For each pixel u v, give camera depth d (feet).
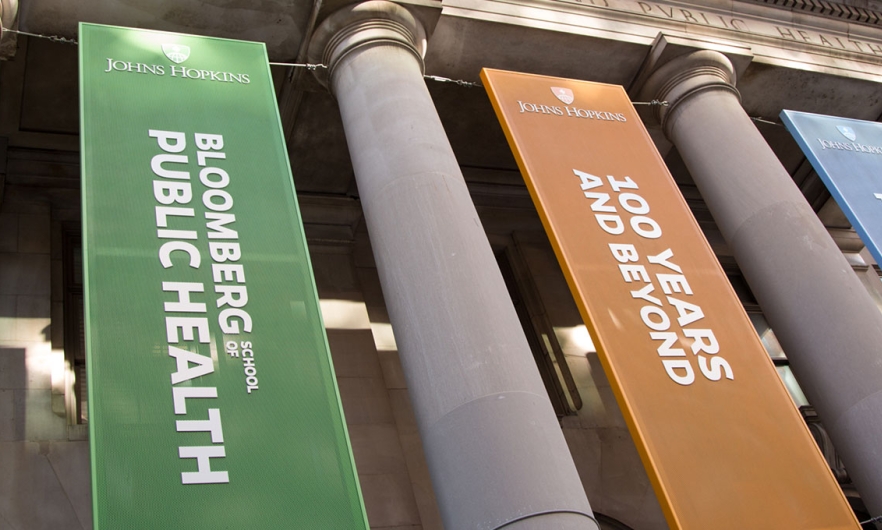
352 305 45.88
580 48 42.75
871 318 35.58
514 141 36.45
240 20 37.40
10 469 33.76
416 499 39.45
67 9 35.17
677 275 33.60
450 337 27.71
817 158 42.34
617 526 42.52
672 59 43.80
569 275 32.35
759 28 47.73
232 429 23.89
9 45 33.45
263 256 28.22
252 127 32.24
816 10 50.26
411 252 30.01
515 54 42.24
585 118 38.75
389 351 44.91
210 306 26.43
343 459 24.23
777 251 37.88
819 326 35.70
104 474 22.09
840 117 46.70
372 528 37.63
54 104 40.96
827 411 34.63
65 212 42.96
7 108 40.27
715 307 33.04
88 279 25.76
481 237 31.09
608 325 31.17
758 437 29.45
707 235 57.62
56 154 42.93
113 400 23.52
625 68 44.32
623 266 33.32
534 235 52.95
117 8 35.73
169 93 32.24
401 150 32.78
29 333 37.86
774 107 49.08
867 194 41.29
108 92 31.32
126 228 27.53
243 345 25.81
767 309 37.88
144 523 21.61
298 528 22.61
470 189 52.21
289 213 29.81
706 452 28.53
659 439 28.45
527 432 25.63
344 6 37.27
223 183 29.96
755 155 40.83
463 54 41.52
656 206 36.06
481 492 24.54
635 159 37.83
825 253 37.50
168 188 29.12
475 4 40.81
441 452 25.85
